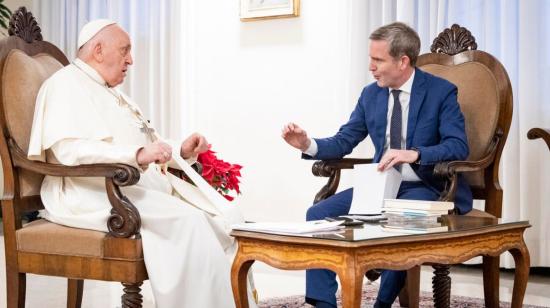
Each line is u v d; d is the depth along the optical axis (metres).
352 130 3.19
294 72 5.19
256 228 2.09
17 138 2.53
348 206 2.89
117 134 2.79
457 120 2.93
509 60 4.15
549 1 4.09
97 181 2.58
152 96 5.58
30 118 2.60
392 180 2.56
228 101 5.46
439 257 2.10
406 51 2.91
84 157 2.47
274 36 5.26
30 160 2.48
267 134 5.31
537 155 4.10
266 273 4.26
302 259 1.97
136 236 2.33
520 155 4.13
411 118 2.97
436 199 2.89
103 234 2.37
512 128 4.14
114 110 2.83
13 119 2.53
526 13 4.06
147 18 5.60
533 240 4.13
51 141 2.50
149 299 3.56
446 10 4.35
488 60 3.16
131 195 2.55
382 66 2.94
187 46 5.55
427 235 2.03
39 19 5.98
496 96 3.08
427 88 2.99
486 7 4.21
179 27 5.49
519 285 2.48
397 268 1.97
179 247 2.42
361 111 3.20
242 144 5.41
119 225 2.33
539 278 4.14
